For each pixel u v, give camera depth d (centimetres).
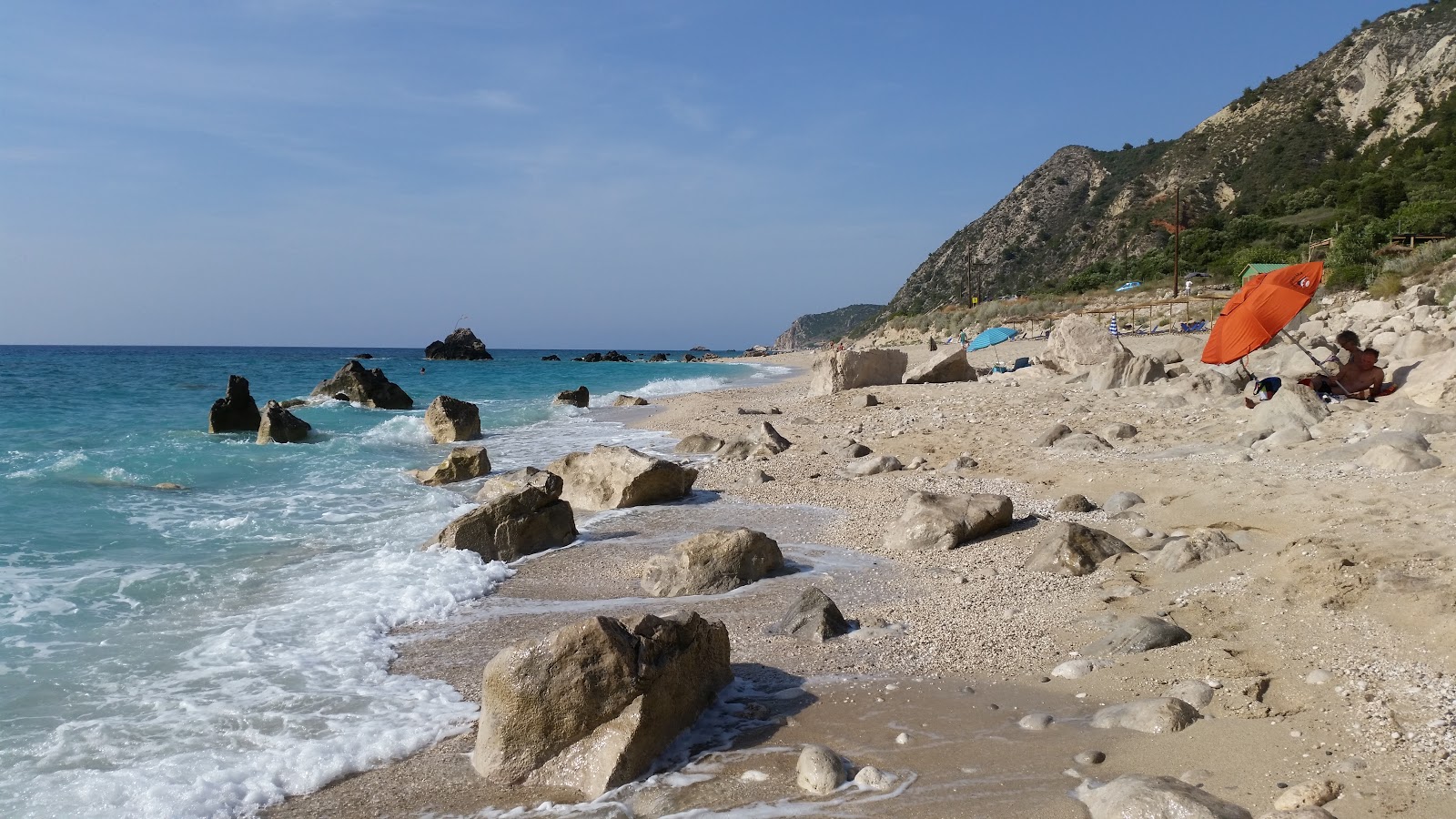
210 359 8644
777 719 519
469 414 2058
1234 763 421
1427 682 466
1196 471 1042
